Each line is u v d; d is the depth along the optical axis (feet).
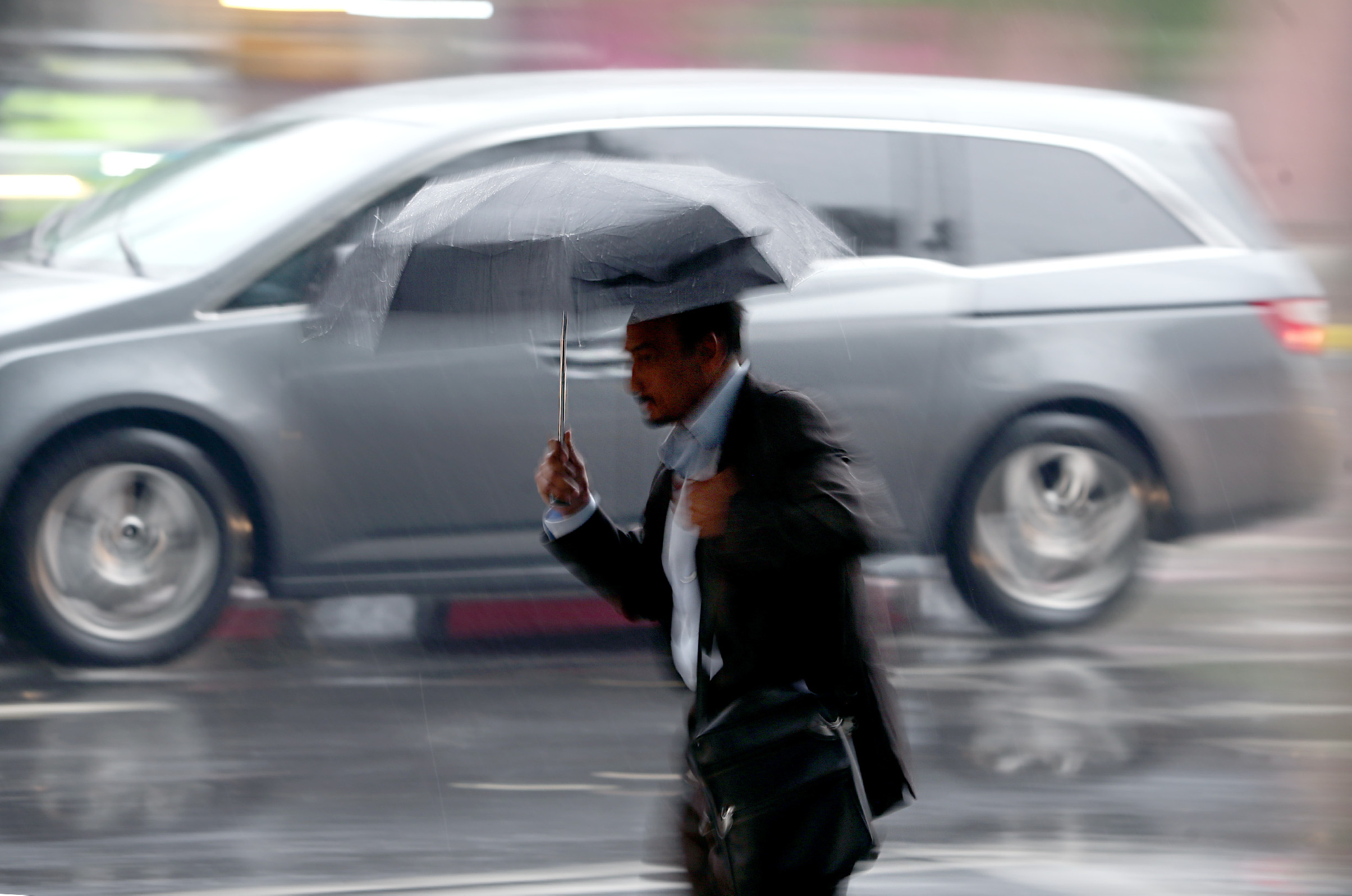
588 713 71.26
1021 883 53.67
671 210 33.63
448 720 69.82
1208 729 69.56
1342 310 187.83
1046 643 82.17
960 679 76.23
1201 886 53.57
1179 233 84.53
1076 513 82.69
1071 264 82.99
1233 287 84.02
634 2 151.74
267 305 74.49
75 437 71.51
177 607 73.92
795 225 35.70
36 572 71.61
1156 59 187.01
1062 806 60.64
